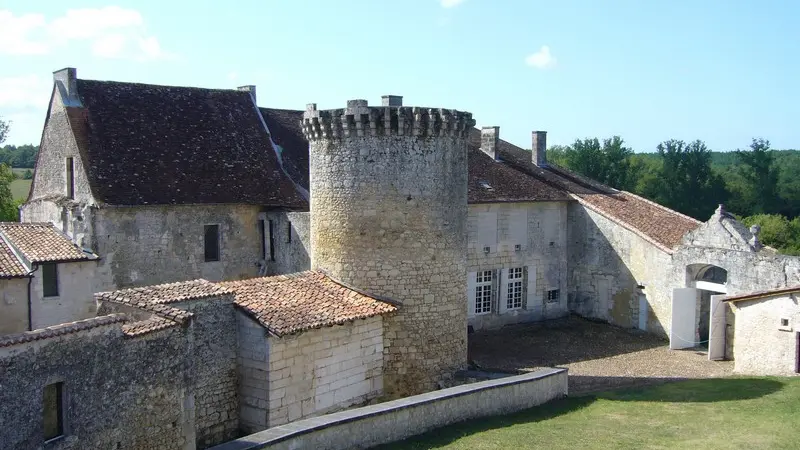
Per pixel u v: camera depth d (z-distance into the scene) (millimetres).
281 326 16844
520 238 34344
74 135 26219
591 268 35219
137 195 25438
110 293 15812
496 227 33375
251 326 17000
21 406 11094
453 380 21344
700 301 30344
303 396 17578
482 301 33188
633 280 32906
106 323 12633
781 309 23219
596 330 32875
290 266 27203
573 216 36125
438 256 20984
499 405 18562
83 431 12141
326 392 18281
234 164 29156
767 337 23641
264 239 28734
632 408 19266
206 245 27500
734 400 19719
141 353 13352
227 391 17031
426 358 20812
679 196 65688
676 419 17828
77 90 27734
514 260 34125
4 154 97375
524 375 20094
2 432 10805
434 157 20859
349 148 20703
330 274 21234
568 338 31156
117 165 26156
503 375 20953
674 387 22219
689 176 65938
